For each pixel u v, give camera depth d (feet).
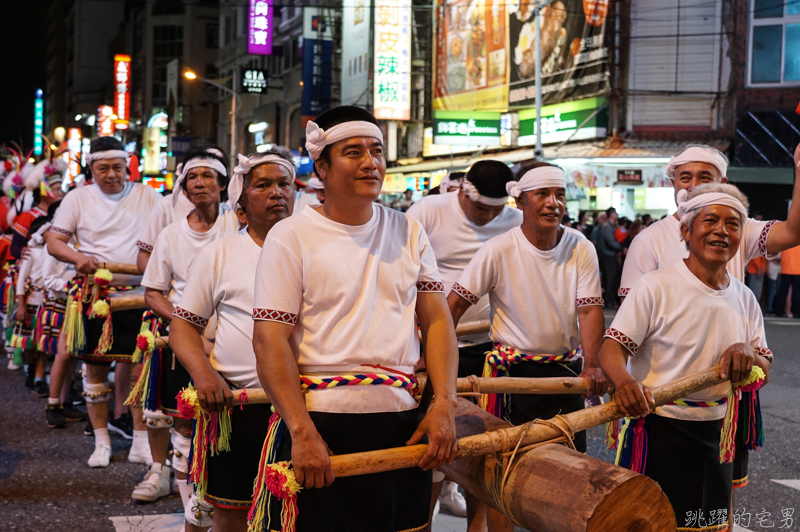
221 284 10.71
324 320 7.98
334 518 7.95
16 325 25.57
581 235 12.59
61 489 16.15
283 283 7.90
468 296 12.36
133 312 18.30
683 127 65.05
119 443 19.84
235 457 10.34
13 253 26.84
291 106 132.67
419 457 7.84
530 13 74.33
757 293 47.32
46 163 27.99
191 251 14.01
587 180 62.23
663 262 12.03
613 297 48.44
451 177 17.79
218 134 173.99
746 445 11.34
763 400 23.90
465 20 82.99
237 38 161.48
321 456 7.43
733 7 63.57
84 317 17.85
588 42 68.03
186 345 10.48
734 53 63.82
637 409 9.70
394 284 8.23
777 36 62.95
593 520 7.86
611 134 66.49
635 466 10.62
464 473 9.44
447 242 14.25
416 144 93.15
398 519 8.34
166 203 17.15
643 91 65.46
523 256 12.23
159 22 220.23
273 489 7.54
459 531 14.01
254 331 7.98
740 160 63.82
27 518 14.38
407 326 8.33
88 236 19.12
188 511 11.71
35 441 19.81
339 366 7.99
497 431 8.82
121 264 18.17
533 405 12.21
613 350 10.36
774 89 63.05
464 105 83.66
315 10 119.24
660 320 10.41
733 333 10.44
